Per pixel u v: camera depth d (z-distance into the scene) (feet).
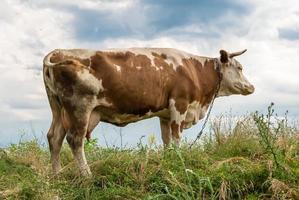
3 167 31.40
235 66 37.27
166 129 34.73
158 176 27.17
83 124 29.27
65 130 30.53
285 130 32.42
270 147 26.63
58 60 29.63
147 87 31.48
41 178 27.07
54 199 25.55
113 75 30.01
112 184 27.30
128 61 31.12
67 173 28.89
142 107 31.68
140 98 31.27
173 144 28.35
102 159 29.53
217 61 36.83
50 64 29.01
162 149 30.50
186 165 28.68
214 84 36.40
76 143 29.19
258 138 31.89
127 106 30.94
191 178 26.18
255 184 25.98
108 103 30.19
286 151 29.37
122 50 31.40
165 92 32.96
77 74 28.99
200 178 24.44
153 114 32.81
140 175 27.14
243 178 26.30
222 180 25.82
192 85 34.19
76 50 30.07
